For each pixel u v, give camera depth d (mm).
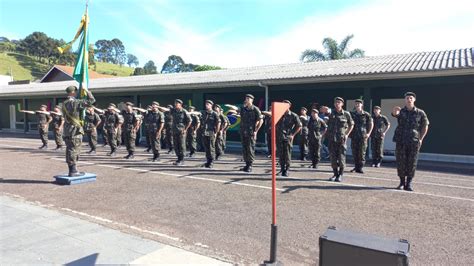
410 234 4875
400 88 14352
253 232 4969
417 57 15352
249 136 9648
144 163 11406
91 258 4004
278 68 19094
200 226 5219
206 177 8914
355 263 2686
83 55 8820
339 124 8352
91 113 14070
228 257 4125
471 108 12766
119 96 22844
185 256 4090
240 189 7551
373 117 11195
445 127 13289
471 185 8102
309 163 11719
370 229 5070
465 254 4234
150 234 4883
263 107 17219
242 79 15844
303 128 12398
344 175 9352
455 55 14023
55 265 3838
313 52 28828
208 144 10484
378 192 7273
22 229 4949
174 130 11070
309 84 14844
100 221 5430
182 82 18062
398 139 7539
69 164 8289
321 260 2840
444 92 13297
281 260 4086
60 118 15289
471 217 5605
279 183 8156
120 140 16656
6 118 30359
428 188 7727
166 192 7305
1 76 48719
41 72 99562
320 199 6684
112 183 8203
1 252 4176
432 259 4102
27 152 14352
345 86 13961
